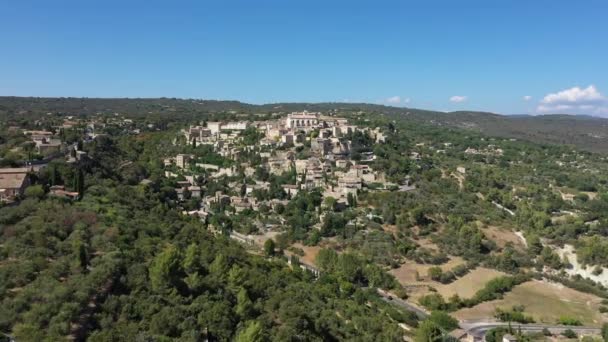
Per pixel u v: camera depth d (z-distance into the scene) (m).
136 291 81.88
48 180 144.75
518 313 145.62
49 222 101.06
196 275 93.06
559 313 151.50
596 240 197.38
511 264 183.50
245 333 77.06
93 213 113.88
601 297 166.75
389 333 109.56
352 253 178.62
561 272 186.00
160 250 105.31
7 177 132.75
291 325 90.56
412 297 159.00
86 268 85.06
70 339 66.62
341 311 116.88
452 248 192.62
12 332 64.75
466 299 156.00
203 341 77.38
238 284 100.50
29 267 79.62
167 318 76.38
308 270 156.75
